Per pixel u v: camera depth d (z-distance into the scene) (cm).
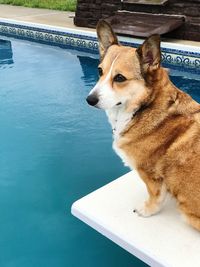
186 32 187
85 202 76
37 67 192
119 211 73
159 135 65
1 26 254
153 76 65
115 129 70
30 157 117
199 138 63
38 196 100
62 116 141
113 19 200
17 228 89
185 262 61
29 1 301
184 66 177
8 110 147
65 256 81
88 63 195
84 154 117
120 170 108
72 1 287
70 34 216
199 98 148
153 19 192
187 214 66
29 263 80
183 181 64
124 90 67
